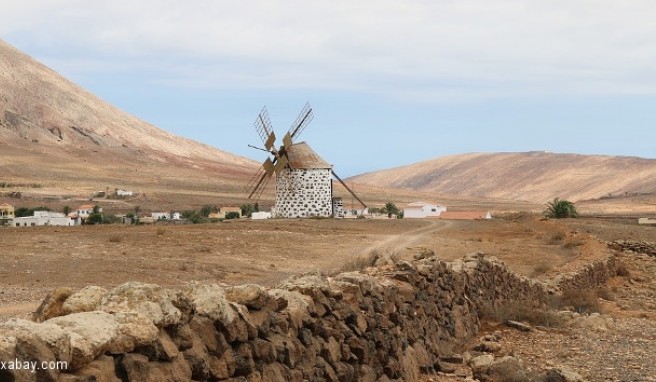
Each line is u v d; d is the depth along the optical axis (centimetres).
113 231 6969
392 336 1595
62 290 887
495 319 2506
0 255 4366
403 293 1778
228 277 4003
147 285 891
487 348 2128
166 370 838
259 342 1044
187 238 6406
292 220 11400
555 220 11338
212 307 955
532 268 4847
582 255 5434
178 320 887
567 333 2467
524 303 2695
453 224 11031
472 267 2486
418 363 1750
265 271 4450
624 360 2061
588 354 2131
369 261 2336
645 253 6550
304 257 5519
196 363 894
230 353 973
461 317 2233
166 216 19388
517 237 7944
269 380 1049
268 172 13200
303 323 1205
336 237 7594
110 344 773
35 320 871
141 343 812
